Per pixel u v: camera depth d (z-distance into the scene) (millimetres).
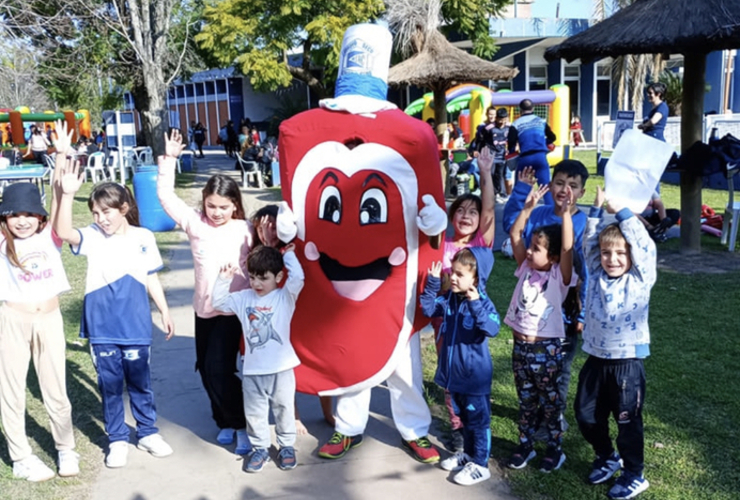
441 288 4215
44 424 4715
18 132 21109
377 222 4004
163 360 5926
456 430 4230
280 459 4164
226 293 4047
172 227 11820
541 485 3834
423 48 12742
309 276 4086
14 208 3822
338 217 4023
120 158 17172
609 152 22312
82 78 21094
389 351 4062
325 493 3859
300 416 4859
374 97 4254
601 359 3635
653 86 10055
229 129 29938
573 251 3928
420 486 3904
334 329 4062
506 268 8484
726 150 8648
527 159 9141
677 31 7602
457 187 13984
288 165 4125
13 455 4023
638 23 8016
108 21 18984
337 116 4047
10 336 3900
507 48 29453
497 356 5684
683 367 5281
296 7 17672
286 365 4004
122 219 4156
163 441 4379
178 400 5164
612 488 3691
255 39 18625
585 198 12938
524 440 4035
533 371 3889
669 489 3713
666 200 12727
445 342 3910
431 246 4109
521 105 11031
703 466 3928
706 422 4430
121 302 4105
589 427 3750
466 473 3891
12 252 3852
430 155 4062
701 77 8523
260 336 3977
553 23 28172
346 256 4016
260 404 4031
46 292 3959
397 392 4203
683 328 6133
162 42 19094
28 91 31688
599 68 31266
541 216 4398
